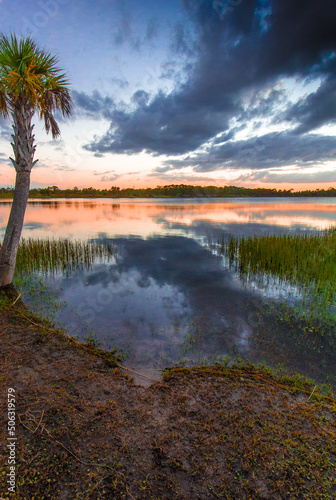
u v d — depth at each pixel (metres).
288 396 3.87
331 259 9.88
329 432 3.19
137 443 3.01
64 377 4.15
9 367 4.30
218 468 2.75
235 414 3.46
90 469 2.68
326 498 2.46
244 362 4.92
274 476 2.68
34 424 3.15
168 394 3.88
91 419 3.30
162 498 2.46
